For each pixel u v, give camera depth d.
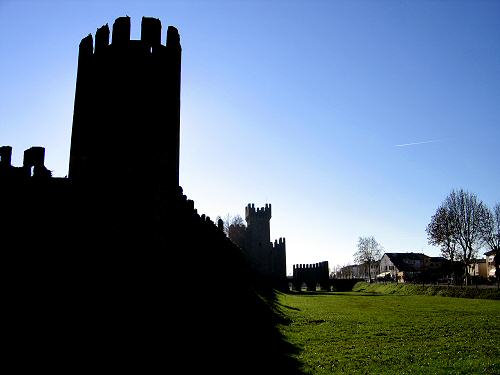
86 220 14.42
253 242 126.75
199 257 24.47
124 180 16.34
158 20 18.28
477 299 62.75
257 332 23.42
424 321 33.50
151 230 15.80
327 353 20.05
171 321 16.05
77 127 17.05
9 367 10.52
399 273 148.75
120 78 17.34
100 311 13.53
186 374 12.73
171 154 17.92
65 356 11.57
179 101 18.72
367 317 36.44
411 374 16.33
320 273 124.75
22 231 13.14
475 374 16.45
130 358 12.57
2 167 13.37
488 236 87.06
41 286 12.92
